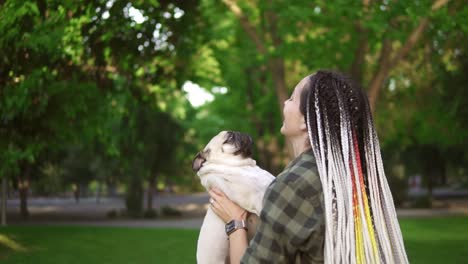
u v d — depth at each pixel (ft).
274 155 78.18
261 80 75.41
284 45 43.96
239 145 7.07
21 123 35.35
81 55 32.55
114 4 29.40
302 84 5.94
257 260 5.37
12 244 45.42
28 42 28.68
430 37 49.62
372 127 5.74
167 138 91.45
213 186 6.76
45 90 33.53
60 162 85.71
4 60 30.60
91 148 81.20
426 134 81.82
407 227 60.03
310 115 5.65
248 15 48.34
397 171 109.09
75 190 140.87
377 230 5.50
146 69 36.63
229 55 54.44
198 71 39.93
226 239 7.16
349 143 5.53
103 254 40.63
